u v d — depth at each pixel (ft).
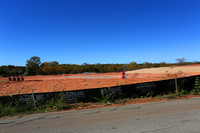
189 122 12.64
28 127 13.76
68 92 22.65
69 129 12.66
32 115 17.80
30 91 41.24
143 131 11.32
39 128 13.34
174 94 24.90
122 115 15.61
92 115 16.31
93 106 20.61
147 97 24.56
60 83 57.88
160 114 15.17
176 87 26.55
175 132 10.87
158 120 13.47
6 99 21.09
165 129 11.46
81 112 17.83
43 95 21.95
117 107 19.19
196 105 17.94
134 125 12.60
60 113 17.94
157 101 21.30
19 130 13.17
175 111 15.92
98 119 14.80
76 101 22.82
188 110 16.06
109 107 19.49
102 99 22.89
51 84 56.08
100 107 19.81
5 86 55.47
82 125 13.39
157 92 26.08
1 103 20.88
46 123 14.57
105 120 14.37
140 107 18.43
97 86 43.14
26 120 15.92
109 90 23.66
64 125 13.69
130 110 17.37
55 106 20.79
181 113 15.14
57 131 12.39
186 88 27.63
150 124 12.62
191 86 28.30
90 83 51.93
